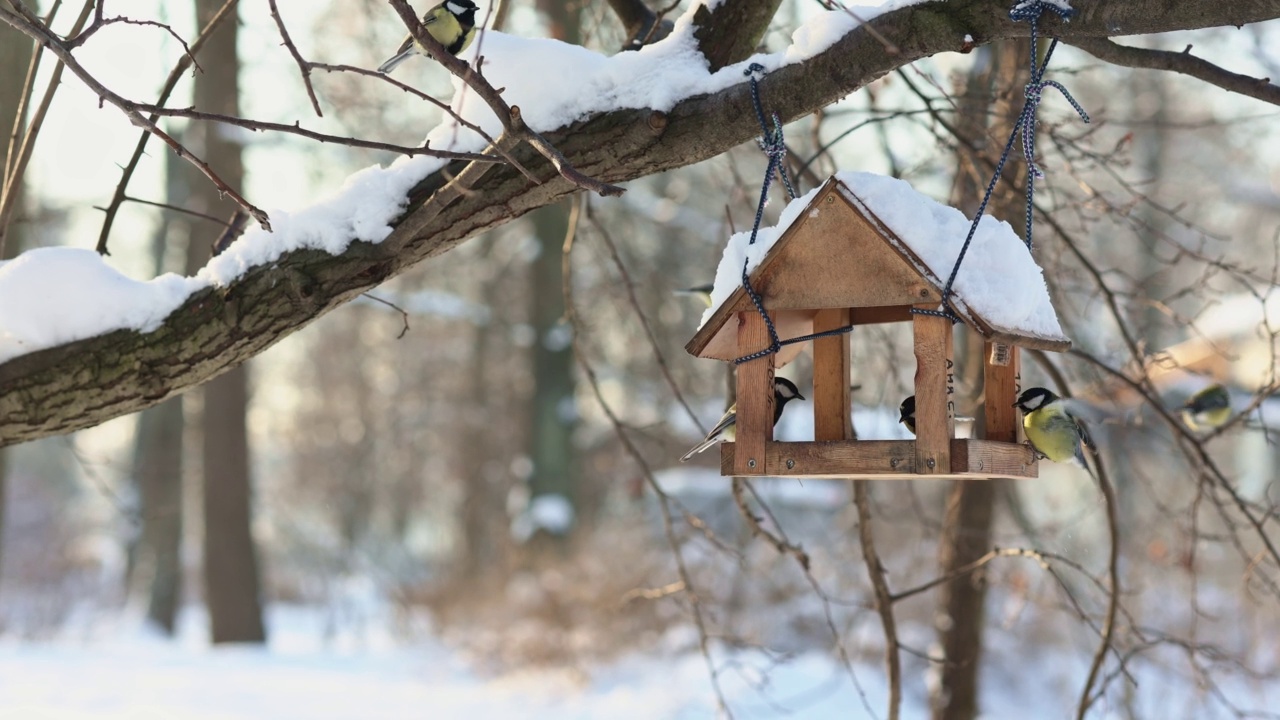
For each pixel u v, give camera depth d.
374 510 37.31
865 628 16.16
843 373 5.32
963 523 9.83
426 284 30.09
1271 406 11.41
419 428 34.00
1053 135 7.30
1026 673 14.68
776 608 16.97
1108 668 13.73
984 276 4.80
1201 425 9.82
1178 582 14.65
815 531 17.95
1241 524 7.91
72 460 40.12
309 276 4.92
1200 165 24.08
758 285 4.98
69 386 5.03
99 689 14.46
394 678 17.17
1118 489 14.50
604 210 23.02
